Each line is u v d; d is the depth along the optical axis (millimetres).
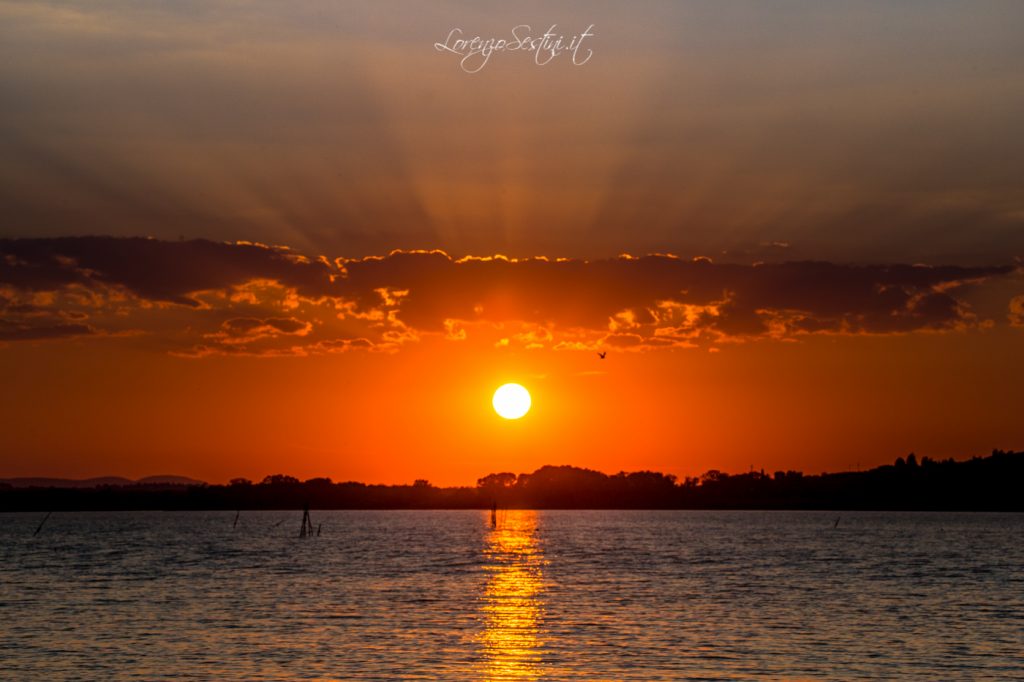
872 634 65562
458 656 56781
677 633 65688
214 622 71188
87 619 72875
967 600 86938
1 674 52000
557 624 70062
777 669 53469
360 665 54125
